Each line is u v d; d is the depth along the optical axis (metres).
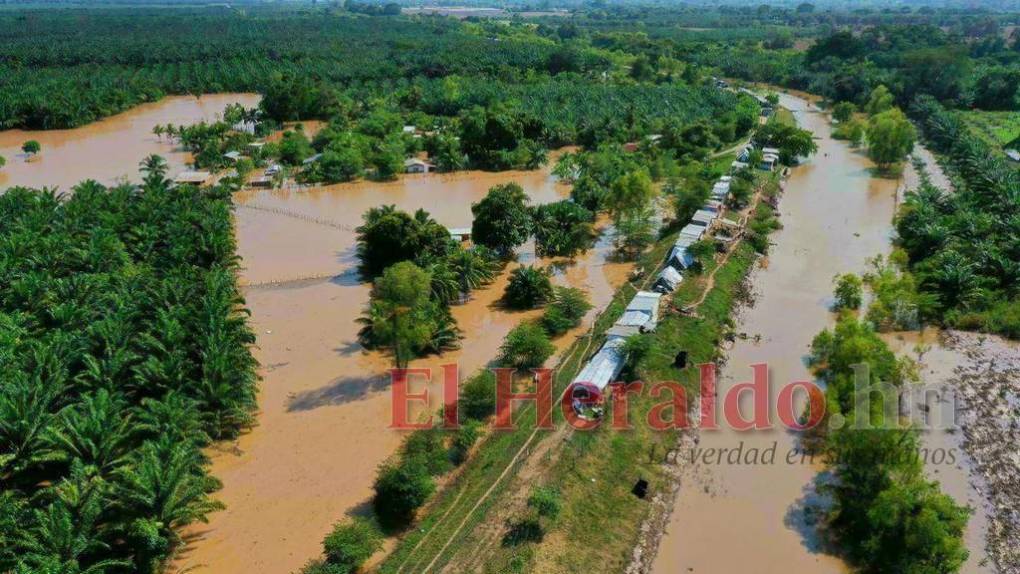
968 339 58.16
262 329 60.19
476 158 116.94
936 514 35.19
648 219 82.19
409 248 68.44
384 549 36.44
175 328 47.72
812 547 37.66
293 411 48.50
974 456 44.41
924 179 100.94
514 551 35.03
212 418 44.38
